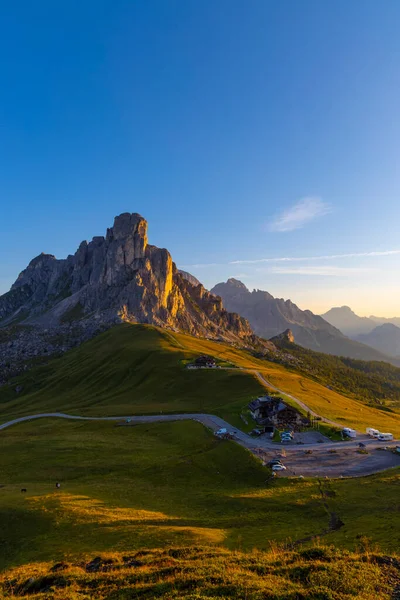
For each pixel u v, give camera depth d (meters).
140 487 65.06
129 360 198.00
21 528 45.16
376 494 55.72
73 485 65.88
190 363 180.00
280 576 24.75
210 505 56.19
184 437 93.81
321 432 96.38
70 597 23.83
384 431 103.25
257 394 130.25
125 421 115.25
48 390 190.62
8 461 81.38
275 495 59.03
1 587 28.84
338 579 23.38
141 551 34.31
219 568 26.27
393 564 26.45
